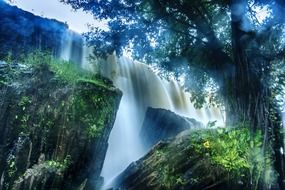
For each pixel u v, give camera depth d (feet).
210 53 29.27
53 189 19.74
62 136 21.57
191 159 20.30
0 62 23.91
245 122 23.63
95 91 23.49
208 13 29.30
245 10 26.37
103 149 23.68
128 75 58.18
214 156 19.60
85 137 22.08
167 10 28.96
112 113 24.30
